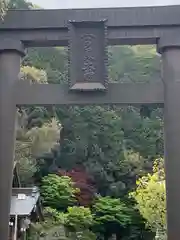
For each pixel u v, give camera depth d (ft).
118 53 99.50
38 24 19.62
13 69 19.29
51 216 53.98
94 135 74.23
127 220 61.87
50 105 19.08
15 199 46.34
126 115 79.97
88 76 18.83
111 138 74.33
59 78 78.95
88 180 69.26
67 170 70.38
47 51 83.30
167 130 18.11
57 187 60.34
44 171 67.00
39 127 59.93
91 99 18.79
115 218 61.93
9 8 20.43
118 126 76.59
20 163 55.21
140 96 18.69
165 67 18.89
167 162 17.84
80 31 19.27
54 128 59.21
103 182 70.90
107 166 71.97
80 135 73.87
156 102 18.60
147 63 95.14
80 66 18.95
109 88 18.83
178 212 17.29
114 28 19.45
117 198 67.62
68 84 18.79
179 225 17.20
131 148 76.18
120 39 19.51
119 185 69.87
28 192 48.98
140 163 72.08
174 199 17.40
